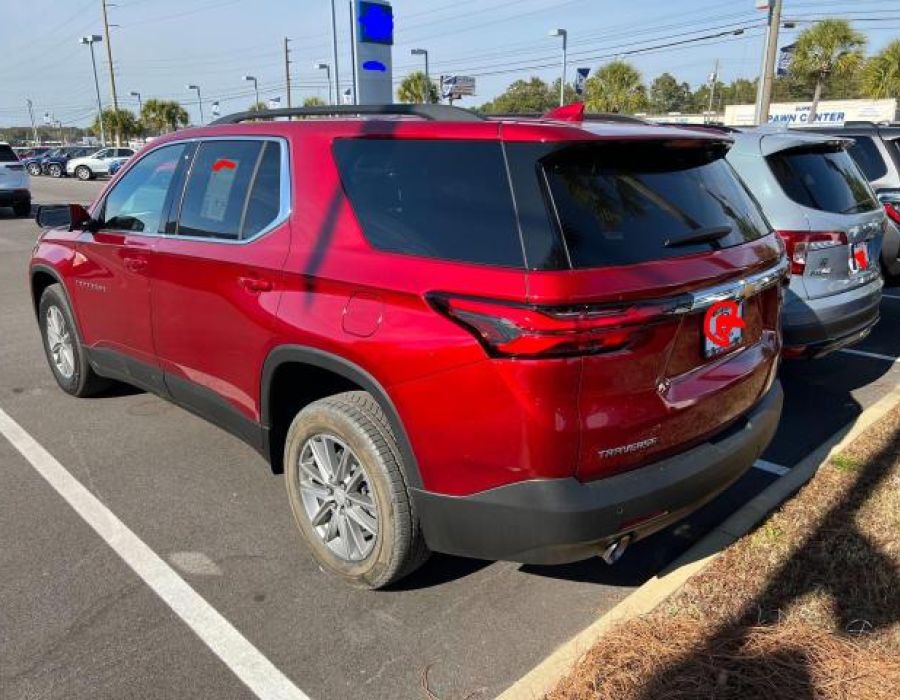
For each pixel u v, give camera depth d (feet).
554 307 7.52
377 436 9.29
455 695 8.51
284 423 11.30
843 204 17.07
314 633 9.50
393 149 9.42
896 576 10.23
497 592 10.39
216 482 13.60
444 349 8.18
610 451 8.07
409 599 10.21
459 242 8.43
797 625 9.24
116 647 9.21
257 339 10.62
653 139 8.79
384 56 30.30
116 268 13.97
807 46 96.53
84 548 11.38
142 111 211.41
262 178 11.11
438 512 8.75
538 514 7.95
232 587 10.44
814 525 11.53
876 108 147.64
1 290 31.37
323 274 9.55
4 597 10.14
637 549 11.48
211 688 8.58
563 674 8.52
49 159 138.72
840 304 16.38
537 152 8.20
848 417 16.58
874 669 8.43
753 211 10.80
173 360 12.89
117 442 15.31
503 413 7.88
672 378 8.56
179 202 12.66
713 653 8.70
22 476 13.78
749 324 10.02
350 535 10.17
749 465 10.01
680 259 8.55
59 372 17.84
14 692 8.46
